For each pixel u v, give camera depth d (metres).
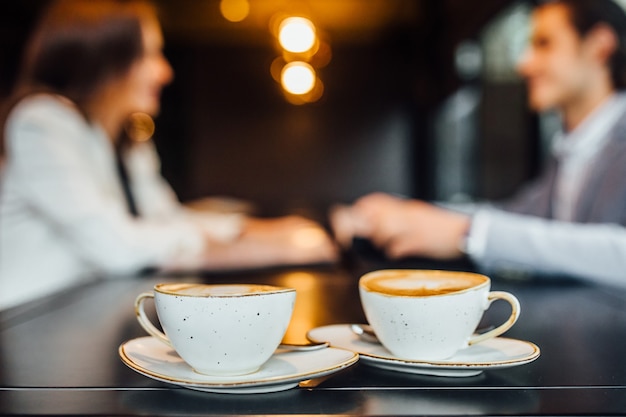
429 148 5.13
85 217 1.47
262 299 0.45
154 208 2.32
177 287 0.49
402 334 0.50
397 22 5.67
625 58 1.81
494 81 3.21
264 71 6.28
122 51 1.62
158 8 5.14
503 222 1.22
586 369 0.53
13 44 4.47
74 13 1.58
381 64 6.28
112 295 1.01
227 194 6.23
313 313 0.81
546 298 0.94
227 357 0.45
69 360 0.57
